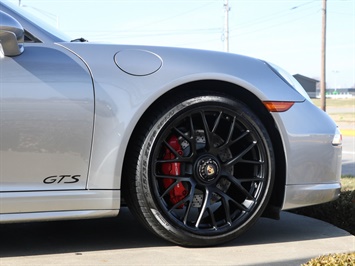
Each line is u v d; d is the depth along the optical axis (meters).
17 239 2.63
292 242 2.65
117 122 2.29
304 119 2.60
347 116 28.38
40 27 2.41
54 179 2.23
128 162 2.38
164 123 2.35
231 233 2.47
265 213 2.71
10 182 2.17
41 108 2.19
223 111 2.45
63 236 2.70
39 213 2.22
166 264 2.23
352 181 4.71
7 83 2.15
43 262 2.23
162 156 2.42
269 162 2.52
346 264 1.84
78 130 2.24
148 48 2.45
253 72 2.56
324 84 26.47
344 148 11.91
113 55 2.36
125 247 2.49
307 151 2.60
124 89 2.31
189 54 2.48
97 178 2.29
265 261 2.30
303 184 2.60
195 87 2.46
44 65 2.23
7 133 2.14
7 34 2.10
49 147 2.21
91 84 2.27
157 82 2.35
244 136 2.51
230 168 2.50
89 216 2.30
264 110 2.58
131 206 2.44
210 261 2.28
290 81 2.70
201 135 2.50
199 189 2.48
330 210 3.26
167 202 2.45
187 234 2.39
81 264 2.21
